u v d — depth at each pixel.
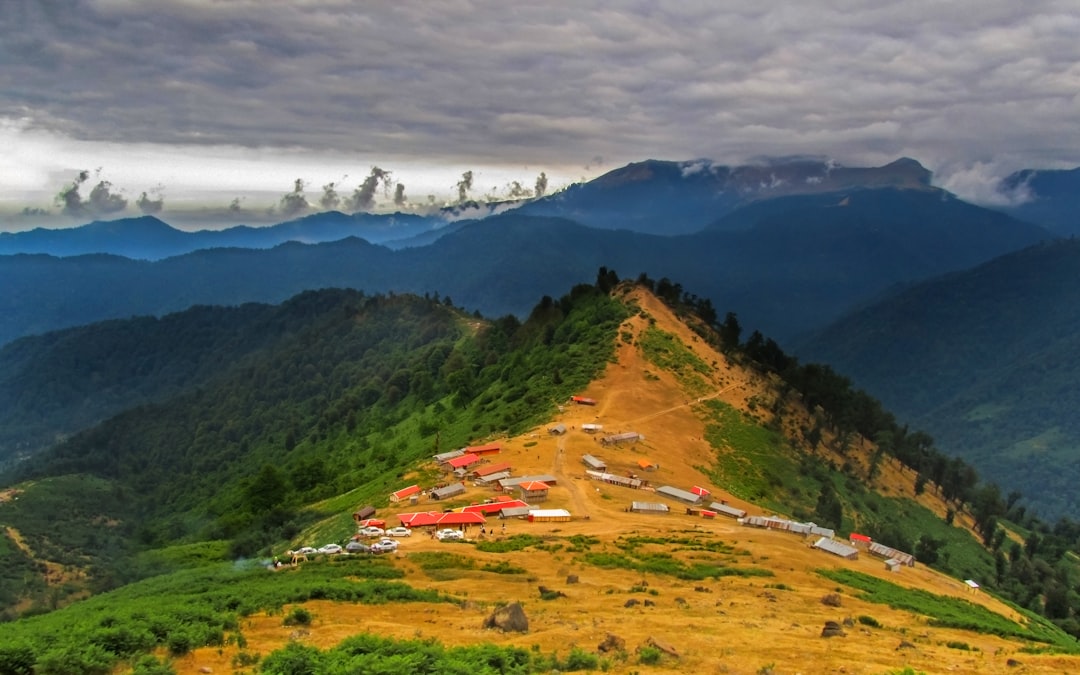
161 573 129.88
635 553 90.56
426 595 65.12
